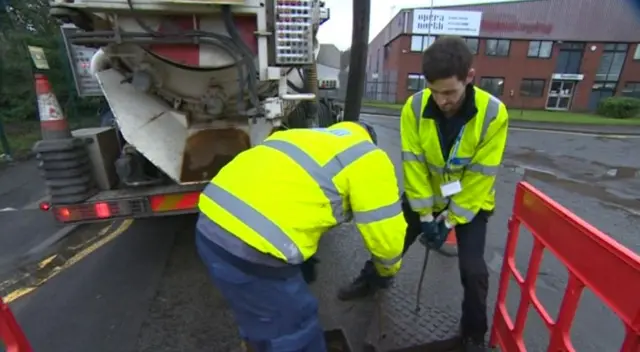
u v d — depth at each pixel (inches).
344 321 96.9
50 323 99.0
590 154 360.5
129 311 103.9
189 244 144.6
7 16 350.3
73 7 93.4
